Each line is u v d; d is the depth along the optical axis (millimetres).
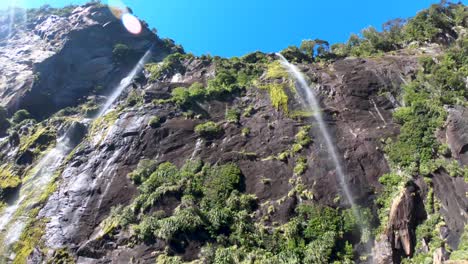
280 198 29594
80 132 41094
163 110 39500
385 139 33281
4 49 68562
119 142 36781
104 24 68875
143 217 28797
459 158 30125
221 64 49281
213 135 36188
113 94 55719
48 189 34156
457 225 26234
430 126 33031
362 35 58438
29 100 52969
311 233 26688
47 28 71750
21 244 29422
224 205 29281
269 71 45438
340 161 31797
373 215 27859
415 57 45094
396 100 38281
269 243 26375
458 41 46812
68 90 56719
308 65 47188
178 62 54844
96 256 26969
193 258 25641
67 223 30172
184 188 30469
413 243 25875
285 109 37875
